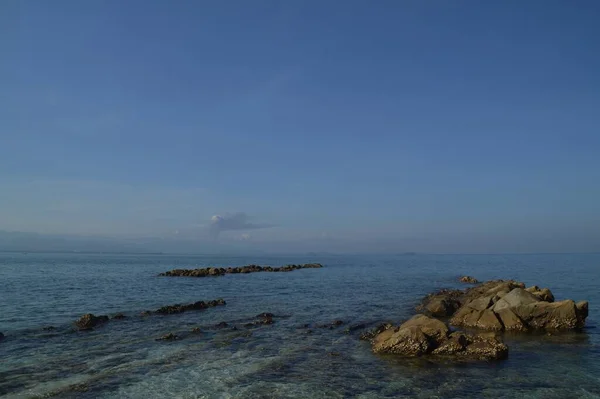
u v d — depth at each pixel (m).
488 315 26.59
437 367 18.09
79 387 15.19
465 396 14.90
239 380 16.30
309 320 29.05
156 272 85.56
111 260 171.00
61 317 28.84
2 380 15.82
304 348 21.30
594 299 40.69
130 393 14.70
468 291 45.00
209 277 72.88
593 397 14.80
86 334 23.67
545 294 31.34
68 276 68.38
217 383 15.90
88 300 37.88
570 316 25.70
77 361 18.41
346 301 39.38
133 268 102.50
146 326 26.09
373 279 69.44
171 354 19.80
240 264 153.38
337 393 15.06
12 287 48.06
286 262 179.25
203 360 18.91
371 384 16.02
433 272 92.88
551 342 22.61
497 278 72.50
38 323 26.55
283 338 23.48
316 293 46.59
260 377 16.69
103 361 18.47
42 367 17.50
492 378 16.75
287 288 52.66
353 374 17.17
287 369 17.78
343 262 174.00
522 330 25.44
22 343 21.48
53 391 14.75
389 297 42.81
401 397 14.76
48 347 20.77
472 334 24.73
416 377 16.81
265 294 45.41
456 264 145.62
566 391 15.38
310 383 16.08
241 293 46.38
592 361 19.08
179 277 71.69
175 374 16.86
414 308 34.75
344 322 28.20
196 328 25.23
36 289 46.31
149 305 35.38
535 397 14.81
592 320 28.89
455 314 29.31
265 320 28.12
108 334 23.77
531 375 17.14
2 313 30.12
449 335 20.83
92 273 78.06
